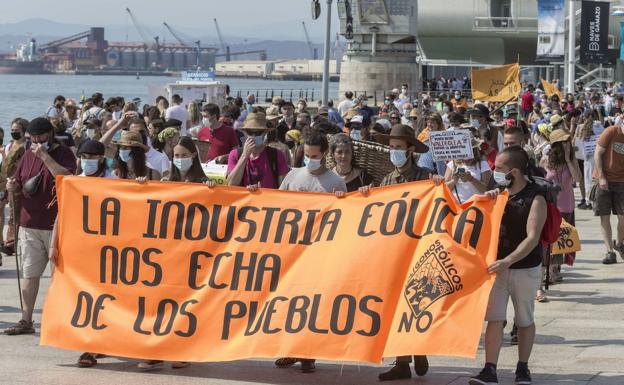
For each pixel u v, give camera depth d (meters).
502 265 11.48
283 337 12.31
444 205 11.92
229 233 12.85
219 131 21.80
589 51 67.44
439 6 117.56
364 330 12.02
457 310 11.53
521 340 12.09
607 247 20.73
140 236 13.11
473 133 20.00
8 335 14.98
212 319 12.70
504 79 45.22
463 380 12.45
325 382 12.44
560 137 18.73
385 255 12.11
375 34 86.00
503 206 11.59
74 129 29.80
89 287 13.20
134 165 14.16
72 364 13.38
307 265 12.46
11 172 21.06
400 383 12.35
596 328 15.17
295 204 12.70
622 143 20.33
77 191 13.34
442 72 129.88
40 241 14.84
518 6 116.31
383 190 12.34
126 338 12.91
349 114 27.56
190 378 12.64
